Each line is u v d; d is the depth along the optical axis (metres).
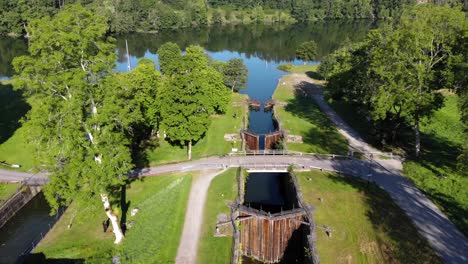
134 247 45.78
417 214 50.94
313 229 48.47
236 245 46.16
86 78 39.12
